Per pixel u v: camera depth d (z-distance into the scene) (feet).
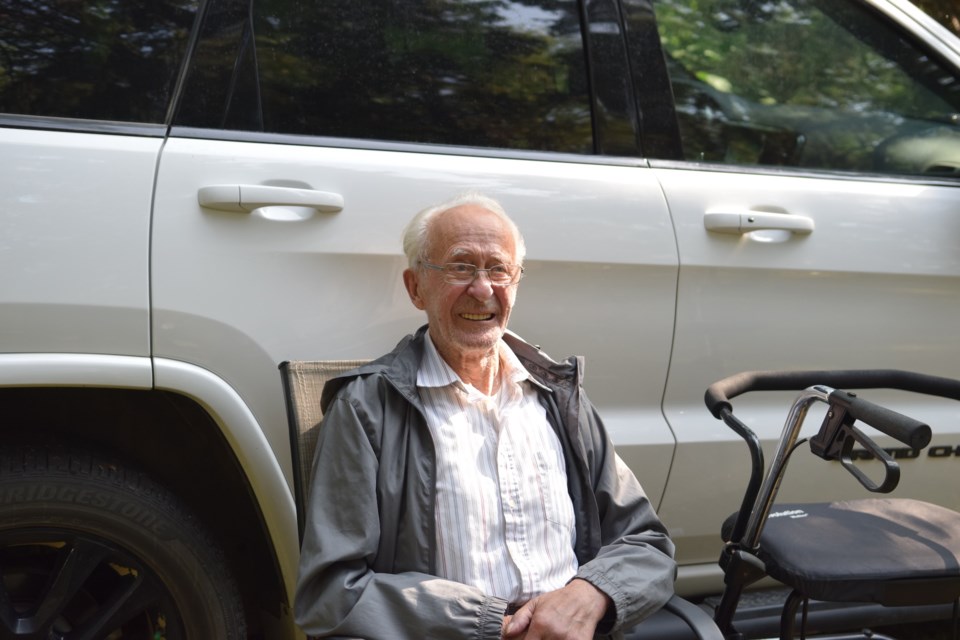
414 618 5.57
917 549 6.67
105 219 6.31
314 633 5.72
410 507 6.02
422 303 6.56
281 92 7.02
